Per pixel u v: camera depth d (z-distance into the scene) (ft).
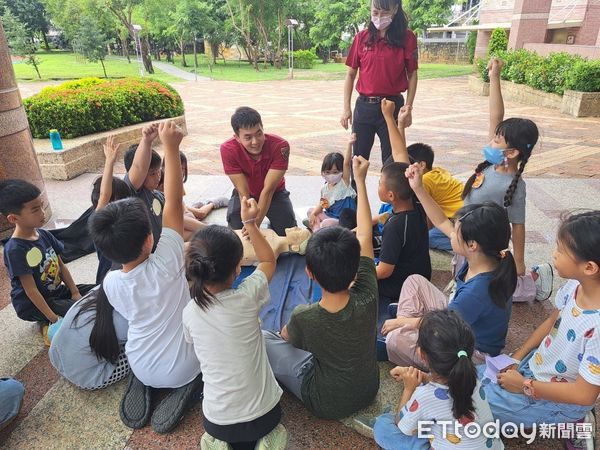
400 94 13.53
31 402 7.17
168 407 6.63
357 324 5.84
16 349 8.43
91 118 22.03
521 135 8.23
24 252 8.13
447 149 24.47
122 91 24.58
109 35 137.28
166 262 6.47
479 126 30.96
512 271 6.54
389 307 8.73
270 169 11.39
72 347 7.02
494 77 9.92
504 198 8.69
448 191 11.26
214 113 38.68
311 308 5.95
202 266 5.29
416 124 31.99
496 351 7.06
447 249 11.84
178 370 6.62
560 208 14.69
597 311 5.13
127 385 7.34
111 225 5.95
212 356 5.57
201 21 94.12
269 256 6.54
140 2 93.86
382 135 13.82
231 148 11.39
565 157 21.36
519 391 5.82
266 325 8.73
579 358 5.33
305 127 31.17
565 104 34.12
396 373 5.99
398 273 8.86
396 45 12.69
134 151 10.41
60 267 9.07
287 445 6.33
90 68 102.83
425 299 7.91
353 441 6.39
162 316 6.49
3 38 12.90
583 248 4.79
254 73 87.81
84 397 7.26
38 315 8.64
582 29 56.39
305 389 6.52
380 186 8.54
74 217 14.87
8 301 10.04
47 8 108.27
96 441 6.45
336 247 5.47
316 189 17.29
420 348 5.27
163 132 6.95
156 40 122.01
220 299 5.54
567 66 35.50
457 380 4.88
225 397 5.58
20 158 13.57
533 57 41.45
